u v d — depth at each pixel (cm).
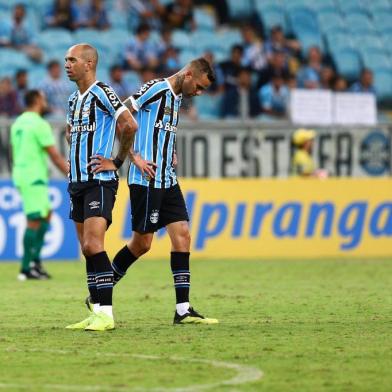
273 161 6191
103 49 7831
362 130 6353
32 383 1938
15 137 4778
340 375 2022
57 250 5878
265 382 1939
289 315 3172
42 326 2889
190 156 6025
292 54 8269
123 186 5894
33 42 7656
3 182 5744
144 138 2914
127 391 1842
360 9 9250
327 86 8188
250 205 6175
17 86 6800
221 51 8362
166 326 2867
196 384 1917
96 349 2391
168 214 2958
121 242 5872
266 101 7256
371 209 6406
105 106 2759
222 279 4700
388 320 3012
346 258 6231
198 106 7381
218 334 2669
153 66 7538
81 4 7925
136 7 8250
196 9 8738
